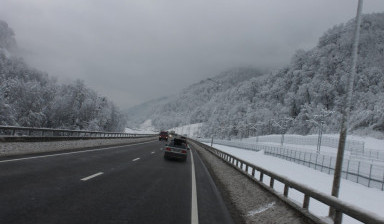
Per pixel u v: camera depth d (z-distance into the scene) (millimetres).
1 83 68312
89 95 98812
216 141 122438
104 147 28781
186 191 10719
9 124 58438
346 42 178875
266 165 38094
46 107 81062
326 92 158500
